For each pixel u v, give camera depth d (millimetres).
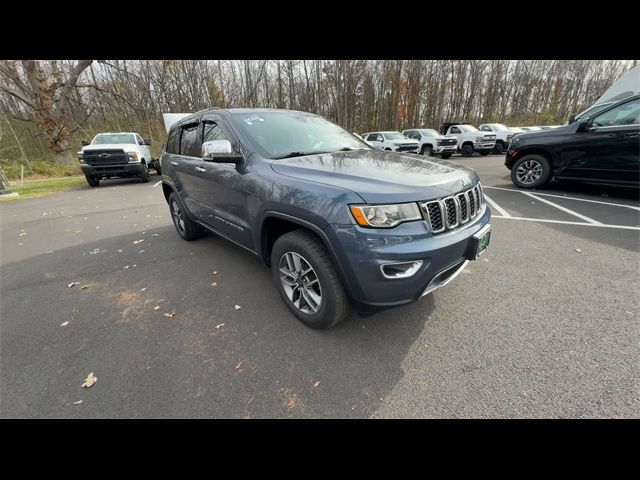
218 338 2432
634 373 1924
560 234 4285
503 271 3287
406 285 1909
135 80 24812
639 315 2486
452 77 32562
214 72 29016
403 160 2615
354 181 2037
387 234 1846
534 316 2527
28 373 2129
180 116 15562
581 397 1788
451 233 2049
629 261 3396
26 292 3305
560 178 6629
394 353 2191
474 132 18188
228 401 1862
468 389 1879
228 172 2908
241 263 3840
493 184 8273
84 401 1889
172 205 4863
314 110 30391
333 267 2135
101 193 10148
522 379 1926
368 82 30078
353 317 2611
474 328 2414
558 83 37125
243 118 3055
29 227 6082
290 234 2352
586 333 2303
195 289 3229
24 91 16766
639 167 5379
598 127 5840
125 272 3713
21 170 14867
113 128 27344
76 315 2830
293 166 2402
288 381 1988
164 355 2266
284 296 2633
